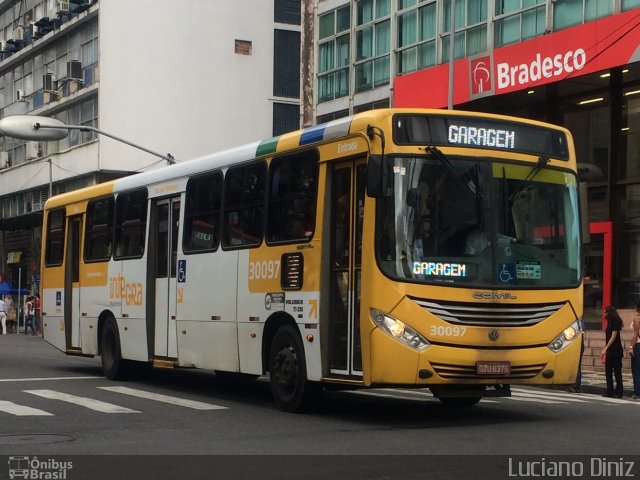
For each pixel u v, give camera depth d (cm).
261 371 1341
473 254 1134
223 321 1431
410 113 1143
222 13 5016
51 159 5153
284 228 1295
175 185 1605
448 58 2861
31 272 5497
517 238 1162
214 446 989
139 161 4784
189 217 1552
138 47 4806
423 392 1653
